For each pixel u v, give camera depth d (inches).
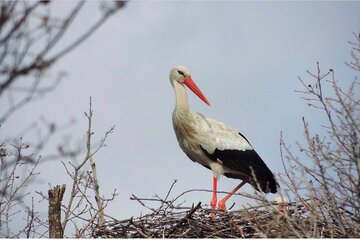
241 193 488.7
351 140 411.5
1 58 183.9
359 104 431.2
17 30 185.6
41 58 186.1
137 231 503.8
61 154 231.9
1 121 192.4
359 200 414.9
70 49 190.5
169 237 509.7
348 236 435.2
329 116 426.0
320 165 413.7
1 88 182.9
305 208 487.2
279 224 458.9
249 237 502.9
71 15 189.2
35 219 503.5
